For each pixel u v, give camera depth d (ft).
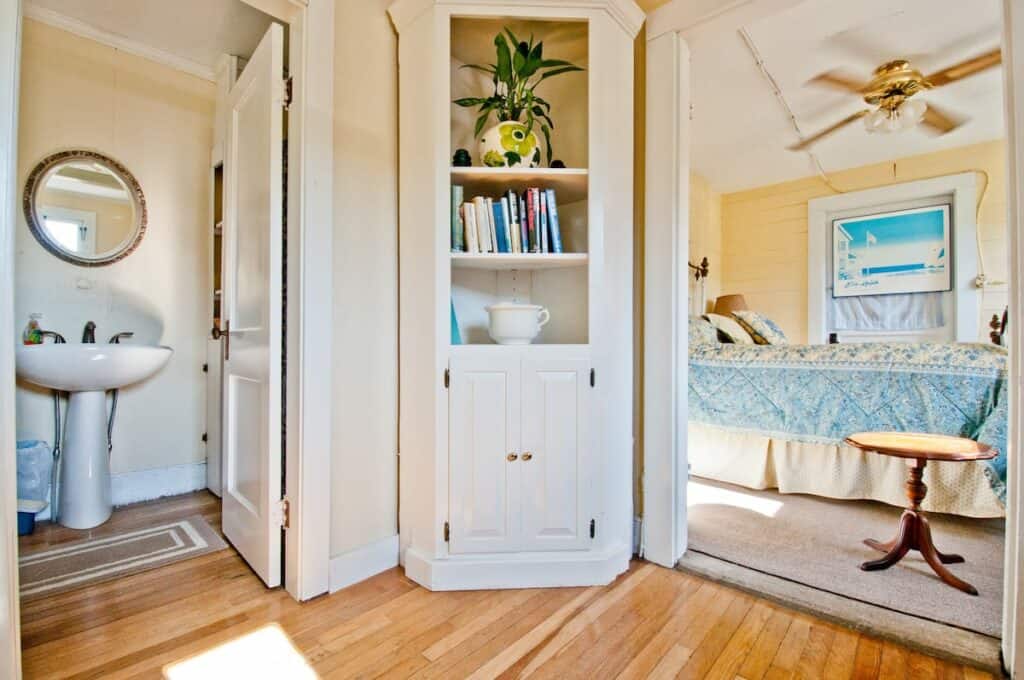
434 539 5.37
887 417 7.63
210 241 8.86
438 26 5.36
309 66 5.08
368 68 5.65
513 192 6.02
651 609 4.91
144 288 8.25
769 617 4.79
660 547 5.93
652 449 6.02
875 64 8.80
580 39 6.20
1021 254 3.74
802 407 8.41
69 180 7.50
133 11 6.98
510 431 5.36
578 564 5.38
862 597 5.09
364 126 5.61
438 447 5.35
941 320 12.85
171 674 3.93
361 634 4.48
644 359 6.11
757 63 8.79
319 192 5.15
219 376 8.34
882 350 7.95
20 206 7.09
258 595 5.16
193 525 7.08
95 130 7.70
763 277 15.61
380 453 5.77
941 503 7.12
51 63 7.29
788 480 8.52
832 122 11.15
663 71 5.93
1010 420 3.90
